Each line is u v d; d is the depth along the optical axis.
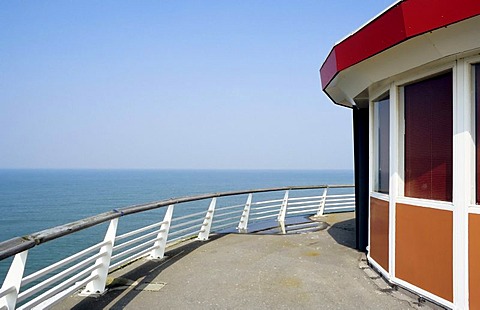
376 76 4.44
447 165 3.80
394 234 4.40
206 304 3.99
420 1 3.16
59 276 3.45
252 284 4.64
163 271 5.21
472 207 3.44
